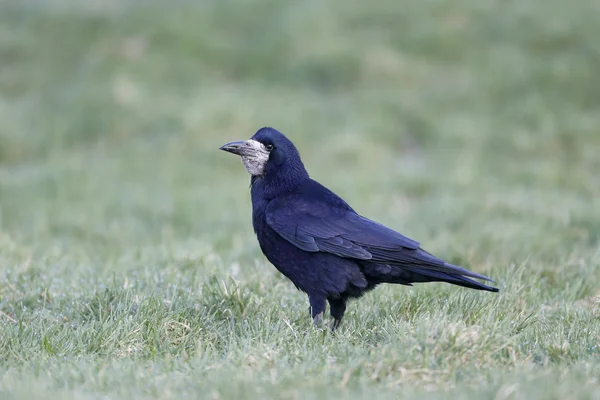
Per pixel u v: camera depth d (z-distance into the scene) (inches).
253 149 308.8
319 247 294.4
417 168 691.4
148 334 272.4
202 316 291.0
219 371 231.1
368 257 290.4
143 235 534.3
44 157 740.0
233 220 550.6
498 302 299.1
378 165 705.0
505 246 430.0
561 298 328.8
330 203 303.3
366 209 569.9
